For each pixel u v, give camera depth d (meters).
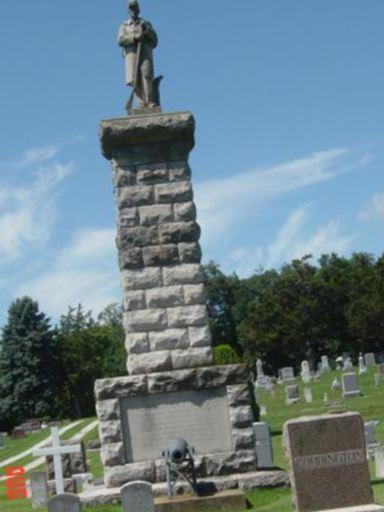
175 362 20.50
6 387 86.88
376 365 65.25
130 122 21.27
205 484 18.72
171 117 21.31
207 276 126.88
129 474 19.58
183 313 20.75
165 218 21.17
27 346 87.12
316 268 103.25
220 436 19.89
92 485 22.88
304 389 50.16
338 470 14.89
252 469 19.72
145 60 22.09
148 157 21.42
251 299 123.88
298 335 95.69
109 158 21.77
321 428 14.98
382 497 16.94
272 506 17.45
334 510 14.55
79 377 92.50
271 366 101.62
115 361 94.31
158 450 19.81
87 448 41.50
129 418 19.91
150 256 20.97
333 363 90.69
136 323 20.64
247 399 20.02
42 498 23.34
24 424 70.75
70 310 104.88
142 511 16.42
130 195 21.23
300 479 14.84
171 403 20.00
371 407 41.19
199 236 21.17
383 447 22.20
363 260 103.56
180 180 21.36
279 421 41.84
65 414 93.00
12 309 88.62
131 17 22.41
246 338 100.25
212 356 20.55
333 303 96.38
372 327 92.56
